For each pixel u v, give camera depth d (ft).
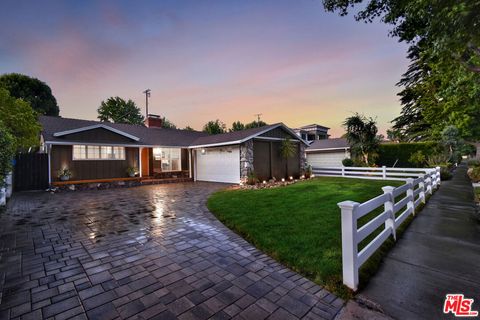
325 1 21.44
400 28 22.17
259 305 7.06
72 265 9.85
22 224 16.02
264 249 11.43
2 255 10.88
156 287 8.11
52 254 11.00
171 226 15.47
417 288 8.00
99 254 11.00
